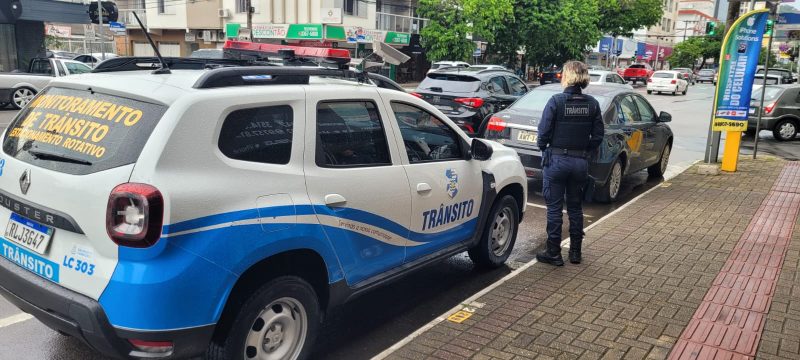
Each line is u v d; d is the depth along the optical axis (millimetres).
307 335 3418
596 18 38469
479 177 4891
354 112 3760
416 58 38938
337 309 4535
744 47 9867
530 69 45562
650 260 5613
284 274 3338
